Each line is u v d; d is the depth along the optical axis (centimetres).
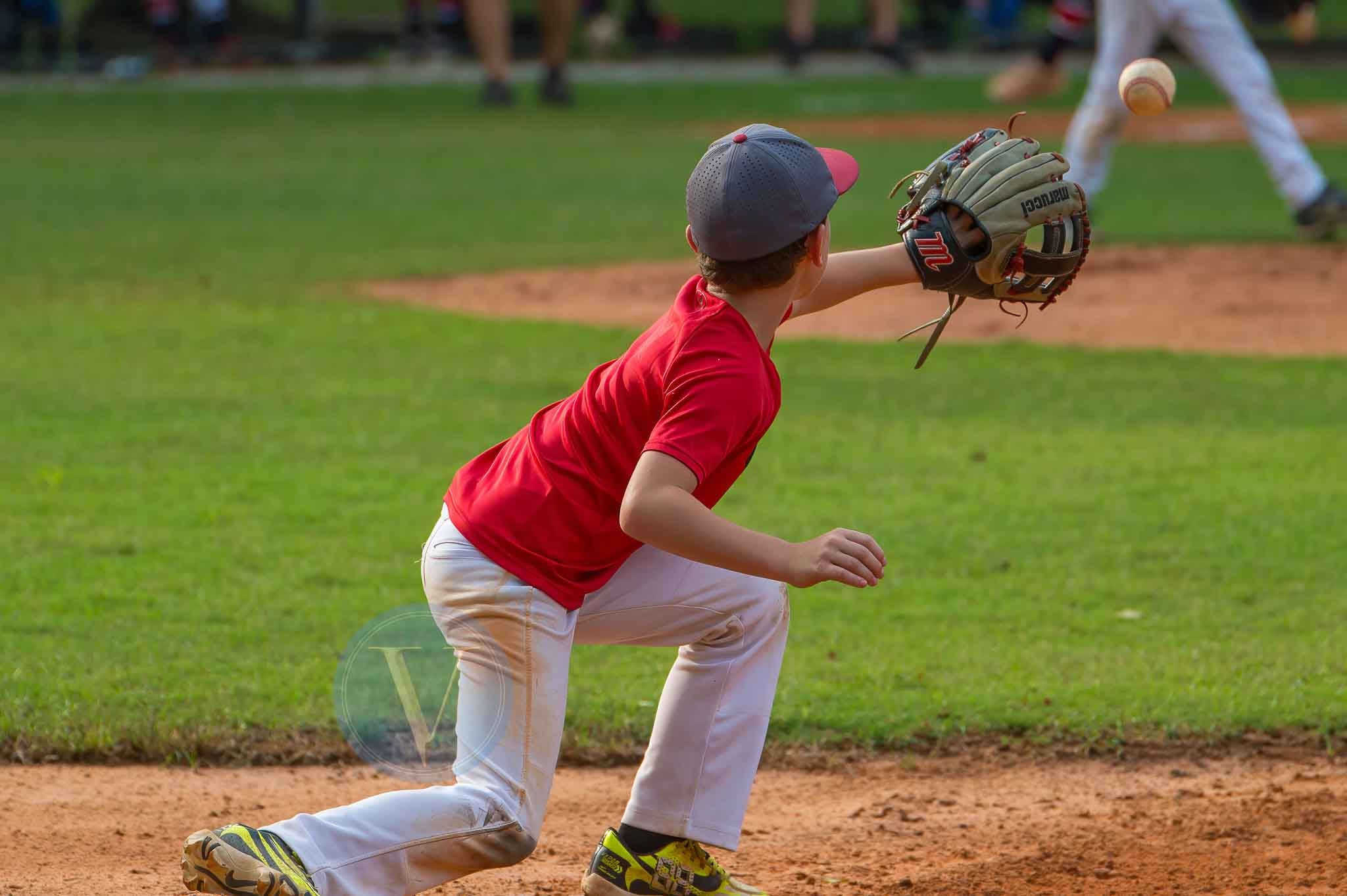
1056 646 1730
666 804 1025
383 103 9456
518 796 961
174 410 2767
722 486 992
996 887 1132
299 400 2841
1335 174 5934
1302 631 1772
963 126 8112
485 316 3622
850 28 12644
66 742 1426
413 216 5334
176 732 1448
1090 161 4219
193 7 10956
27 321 3475
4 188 5906
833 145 7256
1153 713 1519
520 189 6088
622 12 13750
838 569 901
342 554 2027
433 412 2761
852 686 1609
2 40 10506
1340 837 1215
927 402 2873
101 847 1212
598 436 970
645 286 3988
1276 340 3291
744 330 948
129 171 6538
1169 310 3581
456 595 972
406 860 932
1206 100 9700
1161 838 1227
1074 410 2805
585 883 1034
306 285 4000
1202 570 1988
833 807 1350
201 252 4506
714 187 942
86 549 2028
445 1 11725
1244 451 2536
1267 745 1467
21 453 2478
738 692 1023
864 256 1075
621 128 8406
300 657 1664
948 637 1766
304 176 6475
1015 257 1066
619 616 1016
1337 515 2202
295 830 913
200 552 2022
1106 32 4084
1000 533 2136
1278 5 3962
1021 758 1452
